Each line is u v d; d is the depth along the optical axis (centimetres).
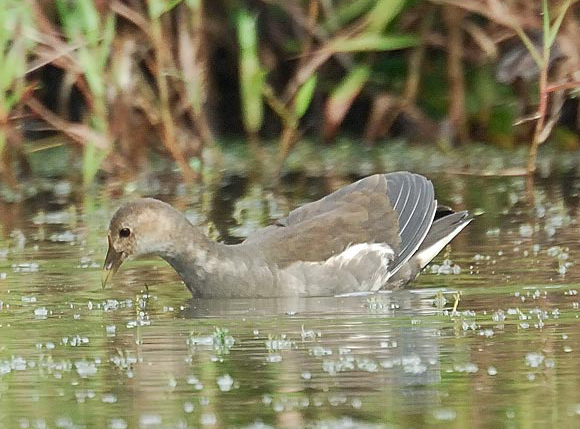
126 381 842
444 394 798
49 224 1450
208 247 1101
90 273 1198
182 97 1698
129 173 1692
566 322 973
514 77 1706
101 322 1010
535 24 1681
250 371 857
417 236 1160
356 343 923
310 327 977
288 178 1675
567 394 794
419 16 1741
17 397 812
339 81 1803
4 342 949
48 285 1149
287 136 1694
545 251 1245
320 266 1116
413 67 1761
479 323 978
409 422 745
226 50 1812
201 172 1734
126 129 1672
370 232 1148
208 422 752
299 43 1756
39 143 1747
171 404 790
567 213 1426
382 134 1809
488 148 1786
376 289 1133
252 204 1513
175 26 1702
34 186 1689
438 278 1155
